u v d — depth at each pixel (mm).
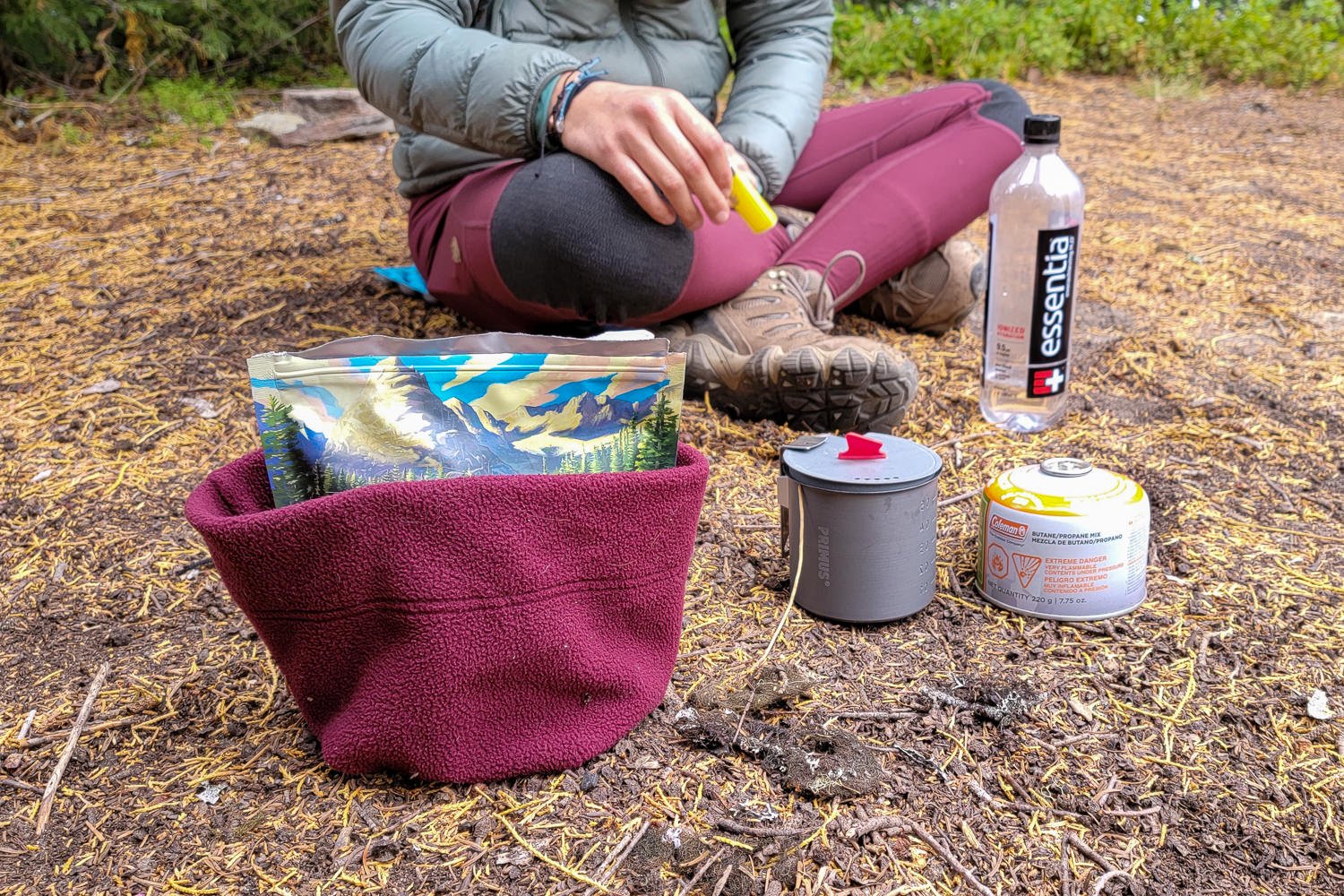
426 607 1191
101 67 5035
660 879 1156
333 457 1216
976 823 1252
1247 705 1466
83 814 1264
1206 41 6562
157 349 2492
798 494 1596
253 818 1246
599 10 2205
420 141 2275
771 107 2377
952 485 2064
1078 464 1715
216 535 1133
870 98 5684
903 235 2395
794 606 1671
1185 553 1837
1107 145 4973
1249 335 2857
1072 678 1514
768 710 1430
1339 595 1720
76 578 1760
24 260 3039
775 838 1211
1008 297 2215
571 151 1948
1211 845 1233
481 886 1150
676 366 1281
